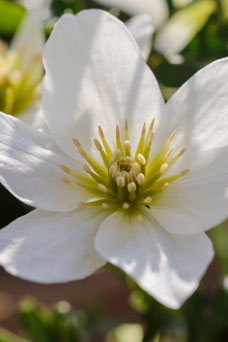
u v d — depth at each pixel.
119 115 0.21
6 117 0.21
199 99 0.21
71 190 0.21
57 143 0.21
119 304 0.30
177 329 0.26
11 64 0.24
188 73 0.24
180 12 0.25
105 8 0.25
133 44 0.21
